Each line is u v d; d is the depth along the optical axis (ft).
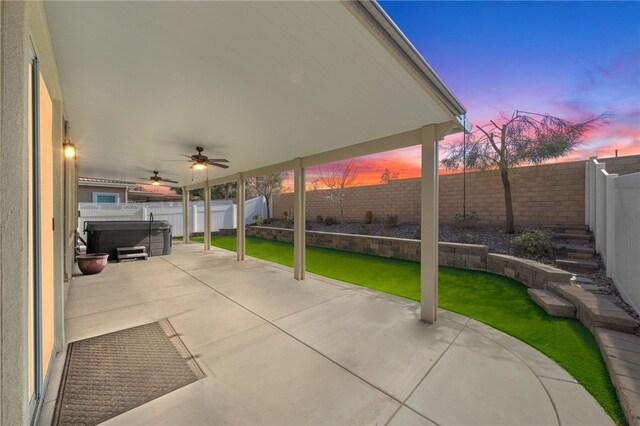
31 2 4.81
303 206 18.49
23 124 3.39
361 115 10.82
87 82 8.86
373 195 36.47
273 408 6.28
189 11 5.59
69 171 15.62
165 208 43.80
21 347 3.46
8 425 3.39
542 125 22.07
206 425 5.79
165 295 14.62
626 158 19.06
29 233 5.39
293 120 11.76
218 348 9.00
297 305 13.08
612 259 13.21
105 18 5.86
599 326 9.34
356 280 17.80
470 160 24.38
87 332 10.12
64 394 6.66
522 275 15.69
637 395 5.89
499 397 6.59
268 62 7.53
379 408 6.27
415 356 8.48
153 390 6.88
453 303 13.06
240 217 25.12
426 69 7.38
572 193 21.29
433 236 11.11
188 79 8.59
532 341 9.27
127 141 16.08
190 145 16.71
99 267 19.49
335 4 5.18
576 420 5.83
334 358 8.39
